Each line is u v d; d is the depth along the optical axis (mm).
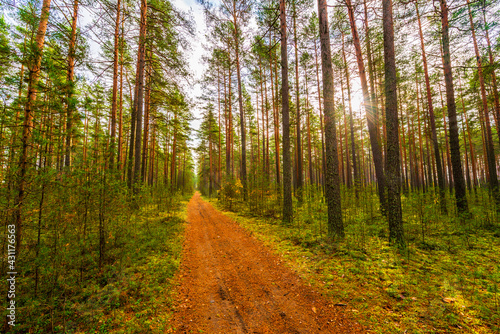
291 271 4945
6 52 3918
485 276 4191
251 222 10617
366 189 11469
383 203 9875
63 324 3143
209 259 6043
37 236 3793
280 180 21422
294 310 3594
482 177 35406
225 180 19547
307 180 31125
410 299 3543
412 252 5492
